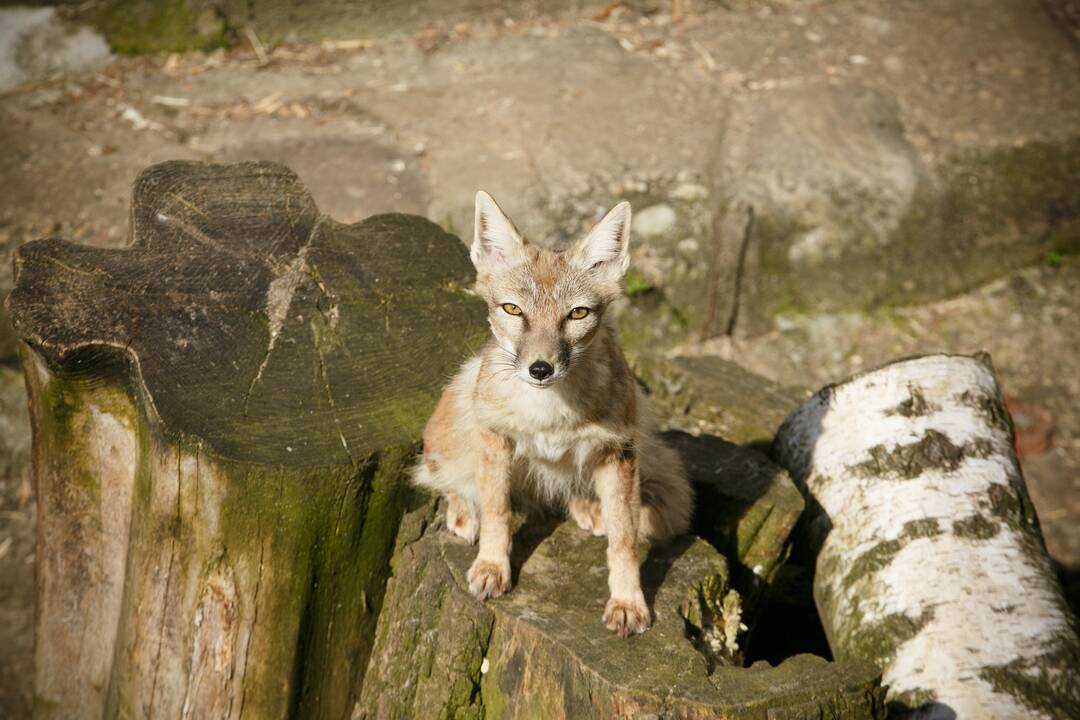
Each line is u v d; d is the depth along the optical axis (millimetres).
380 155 7887
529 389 3439
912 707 3664
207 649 3646
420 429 3721
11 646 6270
